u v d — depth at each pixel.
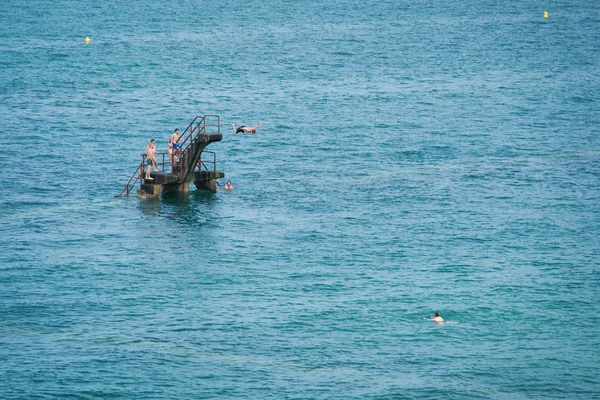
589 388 129.00
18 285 161.75
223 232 192.62
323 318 150.25
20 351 137.25
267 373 132.62
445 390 128.25
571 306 154.12
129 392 126.81
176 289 161.88
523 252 179.88
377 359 136.88
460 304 155.38
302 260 176.38
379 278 167.12
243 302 156.50
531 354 138.38
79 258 176.00
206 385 129.12
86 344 140.12
